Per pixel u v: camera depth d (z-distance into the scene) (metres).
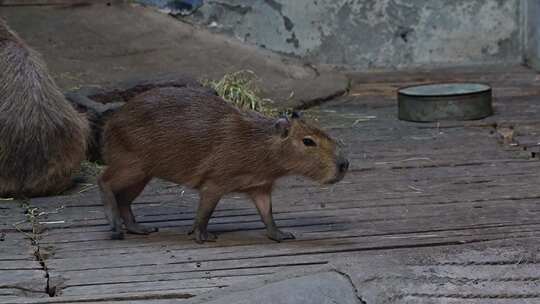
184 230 6.73
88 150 8.70
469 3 13.57
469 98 10.11
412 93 10.35
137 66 11.99
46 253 6.17
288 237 6.41
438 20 13.58
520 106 10.74
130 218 6.66
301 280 5.30
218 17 13.41
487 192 7.50
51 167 7.71
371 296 5.16
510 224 6.64
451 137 9.48
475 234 6.43
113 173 6.50
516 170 8.16
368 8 13.48
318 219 6.91
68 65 11.76
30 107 7.68
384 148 9.11
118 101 9.20
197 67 12.20
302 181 7.96
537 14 12.98
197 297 5.24
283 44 13.48
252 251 6.17
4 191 7.71
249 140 6.14
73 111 8.02
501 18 13.66
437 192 7.55
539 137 9.27
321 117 10.62
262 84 11.98
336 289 5.23
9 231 6.74
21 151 7.62
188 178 6.35
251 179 6.23
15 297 5.36
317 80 12.27
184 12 13.38
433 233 6.48
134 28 12.85
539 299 5.25
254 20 13.41
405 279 5.35
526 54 13.56
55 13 12.98
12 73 7.78
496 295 5.27
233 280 5.58
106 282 5.58
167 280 5.60
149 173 6.45
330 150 6.04
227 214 7.10
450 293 5.25
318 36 13.50
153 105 6.39
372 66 13.62
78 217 7.09
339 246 6.23
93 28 12.72
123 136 6.43
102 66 11.84
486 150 8.91
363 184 7.86
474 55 13.72
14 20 12.71
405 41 13.61
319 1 13.43
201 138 6.23
